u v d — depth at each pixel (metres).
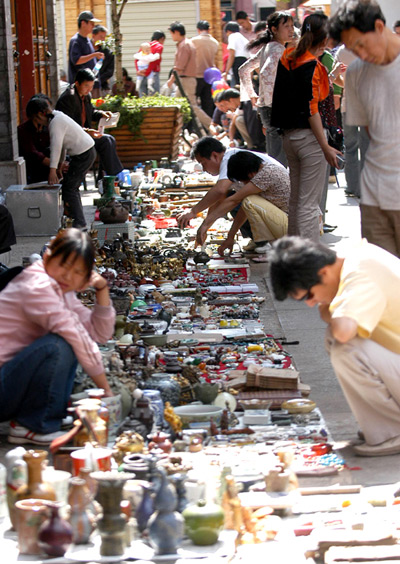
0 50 12.91
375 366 4.82
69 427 5.34
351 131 14.30
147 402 4.95
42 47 18.47
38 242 11.60
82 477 3.99
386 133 6.15
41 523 3.83
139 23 30.05
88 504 3.91
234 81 22.84
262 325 7.78
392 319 4.83
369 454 4.95
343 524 4.04
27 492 3.98
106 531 3.75
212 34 30.06
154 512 3.90
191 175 16.09
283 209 10.32
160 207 13.84
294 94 9.19
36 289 5.05
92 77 13.56
